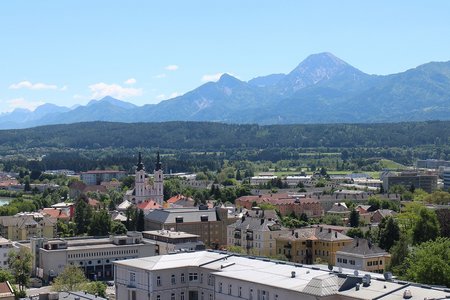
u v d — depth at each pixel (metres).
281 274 150.38
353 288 134.25
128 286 172.38
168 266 168.62
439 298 124.69
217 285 155.25
